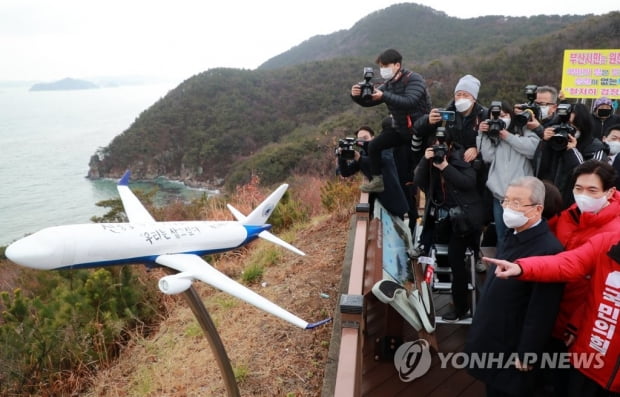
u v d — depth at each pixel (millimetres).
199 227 3055
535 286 2160
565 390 2562
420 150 4145
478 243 3734
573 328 2365
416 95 3918
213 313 5906
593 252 2064
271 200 3686
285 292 5797
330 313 5059
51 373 5078
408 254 4098
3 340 5211
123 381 5035
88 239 2525
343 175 4906
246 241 3445
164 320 6176
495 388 2426
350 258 5383
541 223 2303
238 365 4504
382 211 4535
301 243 7488
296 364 4355
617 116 4305
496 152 3414
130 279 6203
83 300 5793
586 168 2314
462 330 3727
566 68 7602
